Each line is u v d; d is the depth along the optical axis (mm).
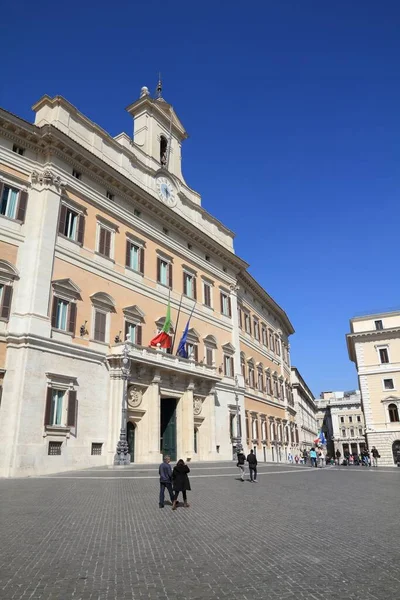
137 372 28297
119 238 30688
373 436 52469
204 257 40719
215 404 37469
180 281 36375
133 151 33812
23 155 25828
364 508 11695
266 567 6270
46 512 10344
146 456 27859
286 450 53844
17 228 24469
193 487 16219
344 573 5988
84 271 27250
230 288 44125
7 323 22734
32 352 22656
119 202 31406
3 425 21234
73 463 23500
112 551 7098
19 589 5344
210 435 34625
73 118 28656
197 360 36500
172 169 39000
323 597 5105
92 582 5629
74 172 28156
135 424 28578
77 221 27500
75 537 7973
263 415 47375
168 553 7008
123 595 5184
